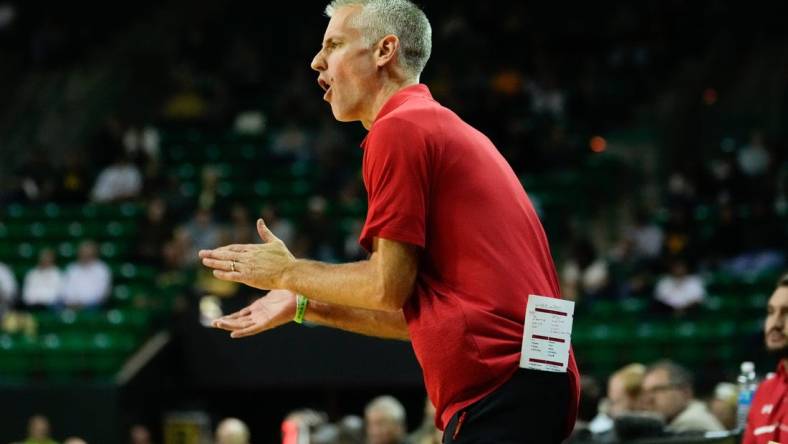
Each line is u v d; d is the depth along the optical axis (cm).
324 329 3341
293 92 4897
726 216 3812
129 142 4428
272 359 3366
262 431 3569
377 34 834
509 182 814
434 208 792
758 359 3019
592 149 4566
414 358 3300
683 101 4681
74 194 4238
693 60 4919
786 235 3803
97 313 3481
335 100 844
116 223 4053
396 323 896
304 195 4200
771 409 1111
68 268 3684
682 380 1520
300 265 807
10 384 3145
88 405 3136
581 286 3591
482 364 771
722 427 1603
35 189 4269
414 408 3453
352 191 4144
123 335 3400
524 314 786
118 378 3173
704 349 3241
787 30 4825
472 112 4497
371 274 784
